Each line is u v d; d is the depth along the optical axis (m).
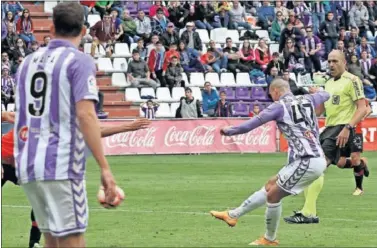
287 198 41.62
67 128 18.44
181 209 37.59
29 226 32.81
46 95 18.48
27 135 18.67
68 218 18.44
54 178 18.31
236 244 28.27
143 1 88.38
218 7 88.69
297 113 28.80
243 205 28.94
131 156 69.44
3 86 72.62
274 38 88.19
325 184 49.06
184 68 81.88
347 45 88.31
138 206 38.66
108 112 78.12
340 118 37.53
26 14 78.00
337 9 92.19
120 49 82.50
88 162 64.75
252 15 90.81
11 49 75.88
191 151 71.38
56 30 18.91
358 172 43.38
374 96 83.12
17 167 18.81
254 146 72.75
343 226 32.59
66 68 18.38
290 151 28.89
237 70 83.12
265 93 81.88
